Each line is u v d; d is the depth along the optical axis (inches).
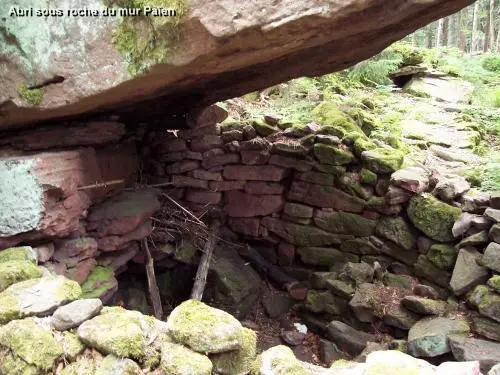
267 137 200.4
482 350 130.1
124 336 68.6
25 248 106.8
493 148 235.5
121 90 103.0
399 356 67.2
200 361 65.1
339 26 86.7
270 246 215.5
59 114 115.6
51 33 102.3
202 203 207.0
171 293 199.8
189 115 182.9
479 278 148.5
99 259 147.2
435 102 289.9
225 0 82.7
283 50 92.9
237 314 192.1
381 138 205.6
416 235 178.1
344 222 194.1
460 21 577.6
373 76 316.5
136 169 179.0
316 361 175.0
